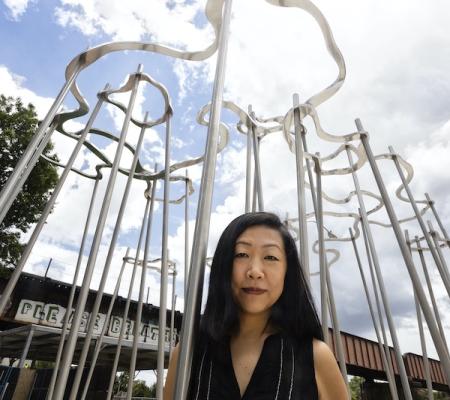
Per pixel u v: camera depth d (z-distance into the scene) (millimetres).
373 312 5500
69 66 2783
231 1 1664
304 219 2527
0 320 11938
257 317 1294
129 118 3146
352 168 4348
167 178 3422
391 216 2676
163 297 3193
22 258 2840
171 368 1333
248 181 3465
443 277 4004
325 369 1223
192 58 2807
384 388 16562
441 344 2115
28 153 2418
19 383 8508
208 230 1085
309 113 3018
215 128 1290
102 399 11477
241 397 1123
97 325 13453
